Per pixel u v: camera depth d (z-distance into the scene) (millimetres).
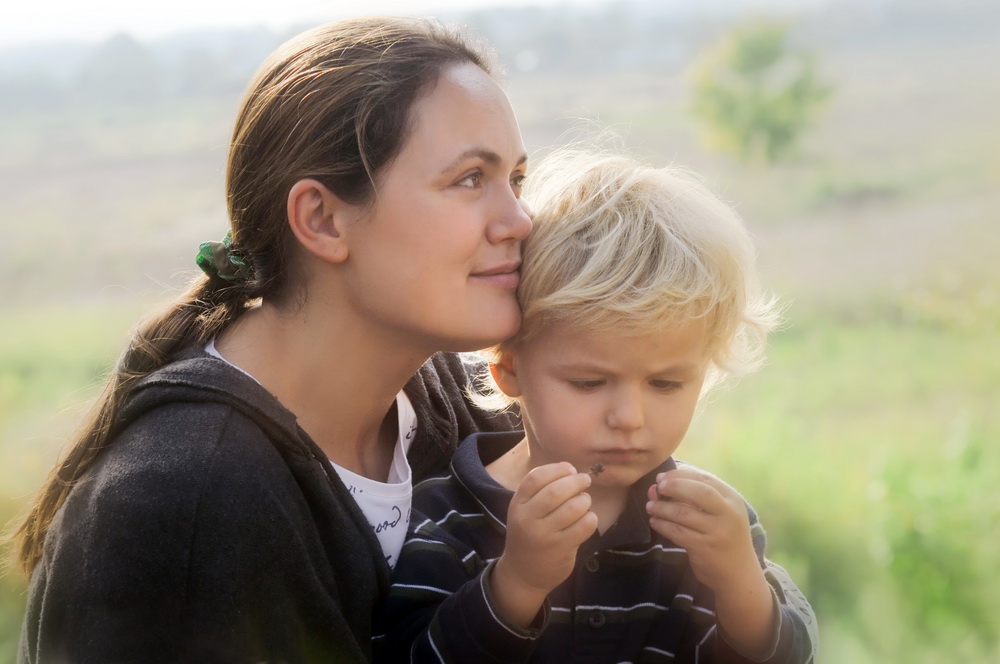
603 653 1545
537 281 1515
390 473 1649
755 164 38812
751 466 5855
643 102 55906
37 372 13094
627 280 1465
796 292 15891
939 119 45188
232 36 83500
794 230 25234
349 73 1394
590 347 1479
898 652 3734
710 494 1451
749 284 1622
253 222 1463
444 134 1388
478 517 1633
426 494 1681
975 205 26594
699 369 1542
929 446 7340
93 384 1736
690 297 1461
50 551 1328
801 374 10383
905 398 9375
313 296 1458
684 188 1646
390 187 1375
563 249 1516
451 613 1443
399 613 1540
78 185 43594
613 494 1620
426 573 1561
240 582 1272
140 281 24844
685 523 1456
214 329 1502
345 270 1424
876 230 23953
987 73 59281
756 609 1491
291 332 1476
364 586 1438
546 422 1540
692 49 82000
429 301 1402
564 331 1494
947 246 20172
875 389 9750
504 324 1458
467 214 1404
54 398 10797
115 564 1239
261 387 1385
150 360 1447
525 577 1400
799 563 4445
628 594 1566
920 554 4281
